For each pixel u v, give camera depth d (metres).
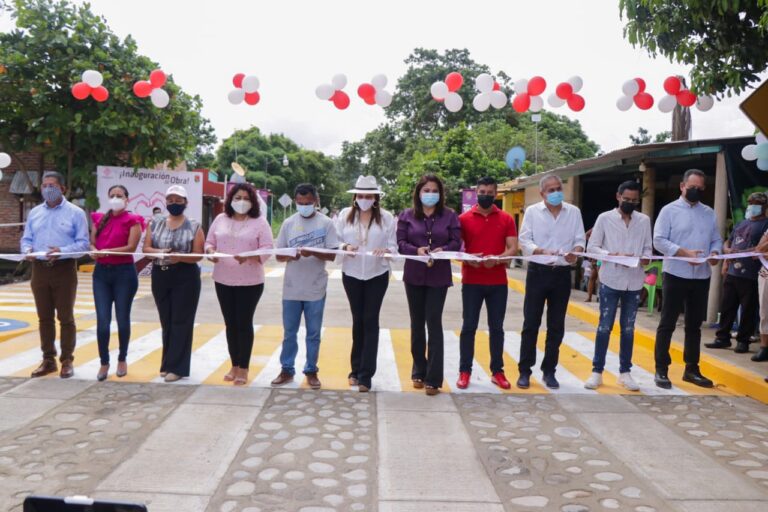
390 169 41.28
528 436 4.73
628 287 6.00
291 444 4.45
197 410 5.16
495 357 6.15
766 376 6.15
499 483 3.88
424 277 5.76
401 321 9.91
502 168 26.64
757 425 5.07
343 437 4.62
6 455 4.17
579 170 13.00
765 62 6.71
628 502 3.64
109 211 6.05
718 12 6.50
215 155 53.62
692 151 9.28
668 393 5.98
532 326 6.07
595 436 4.75
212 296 12.59
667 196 13.16
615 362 7.30
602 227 6.06
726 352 7.41
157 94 7.00
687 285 6.12
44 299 6.00
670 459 4.31
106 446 4.35
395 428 4.84
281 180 54.09
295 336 5.98
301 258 5.83
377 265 5.77
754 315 7.35
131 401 5.36
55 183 5.86
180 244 5.92
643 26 6.99
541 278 5.98
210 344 7.80
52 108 14.16
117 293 6.02
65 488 3.70
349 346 7.87
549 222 6.02
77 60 13.91
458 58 40.47
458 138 27.48
